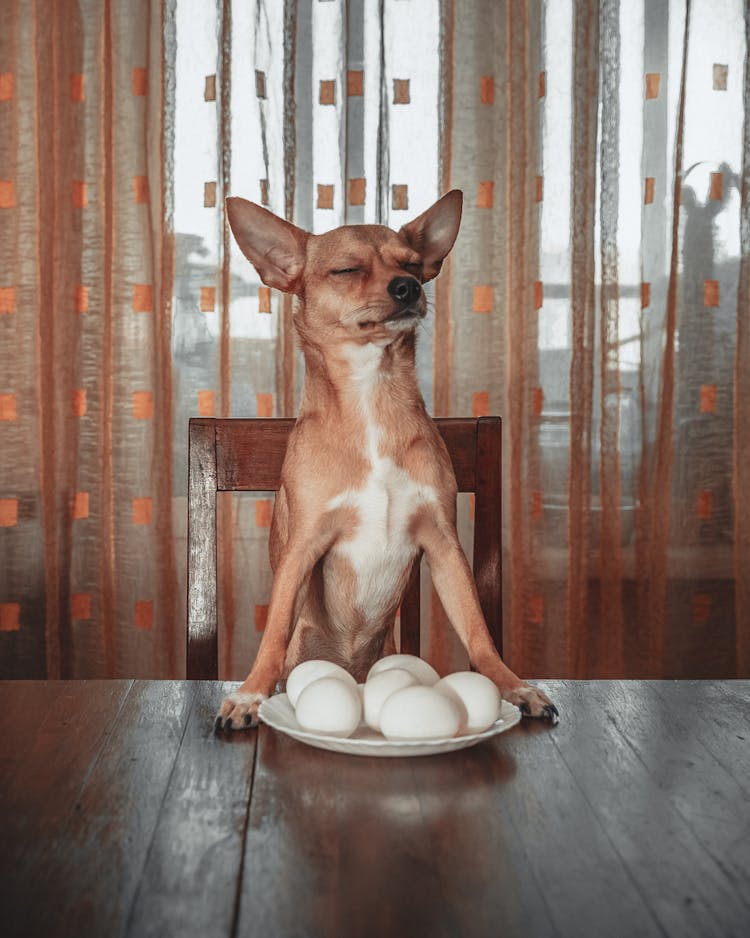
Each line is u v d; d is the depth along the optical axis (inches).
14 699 51.4
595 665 131.2
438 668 131.7
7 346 127.7
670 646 131.3
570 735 45.4
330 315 75.7
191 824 35.0
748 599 131.8
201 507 76.7
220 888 30.1
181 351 129.5
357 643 82.0
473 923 28.0
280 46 128.6
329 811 36.2
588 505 130.7
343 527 74.4
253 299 129.3
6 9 126.4
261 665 60.1
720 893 29.8
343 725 43.5
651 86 130.0
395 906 29.0
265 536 130.3
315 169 129.6
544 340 130.0
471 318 130.9
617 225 130.3
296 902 29.3
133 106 127.6
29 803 37.0
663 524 130.6
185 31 127.8
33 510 128.3
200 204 128.6
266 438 77.5
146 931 27.7
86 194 128.0
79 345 128.3
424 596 131.9
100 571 129.1
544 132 129.6
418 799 37.4
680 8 129.6
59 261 127.6
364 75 129.5
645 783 39.1
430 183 130.3
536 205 129.8
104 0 127.0
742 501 131.8
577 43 129.3
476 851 32.7
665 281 130.4
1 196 127.1
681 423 131.0
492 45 130.0
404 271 76.3
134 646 129.6
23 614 128.3
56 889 30.1
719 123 130.5
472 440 78.5
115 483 128.9
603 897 29.5
